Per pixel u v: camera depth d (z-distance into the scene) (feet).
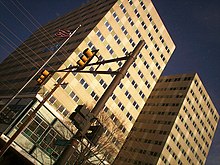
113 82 24.49
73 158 82.89
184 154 208.03
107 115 155.74
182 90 224.94
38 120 96.53
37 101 104.94
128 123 170.19
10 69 186.39
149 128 213.25
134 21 186.39
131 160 199.41
